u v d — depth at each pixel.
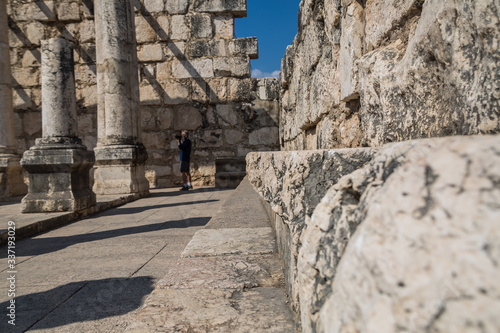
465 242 0.38
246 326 1.21
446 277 0.37
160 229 4.13
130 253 3.09
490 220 0.37
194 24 10.06
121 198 6.57
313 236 0.77
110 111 7.55
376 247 0.46
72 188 5.16
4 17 8.76
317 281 0.71
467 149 0.45
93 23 10.21
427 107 1.13
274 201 1.58
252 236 2.51
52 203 5.02
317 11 3.21
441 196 0.43
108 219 5.01
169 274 1.76
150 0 10.06
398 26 1.53
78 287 2.27
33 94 10.37
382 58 1.52
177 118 10.16
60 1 10.19
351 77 2.17
